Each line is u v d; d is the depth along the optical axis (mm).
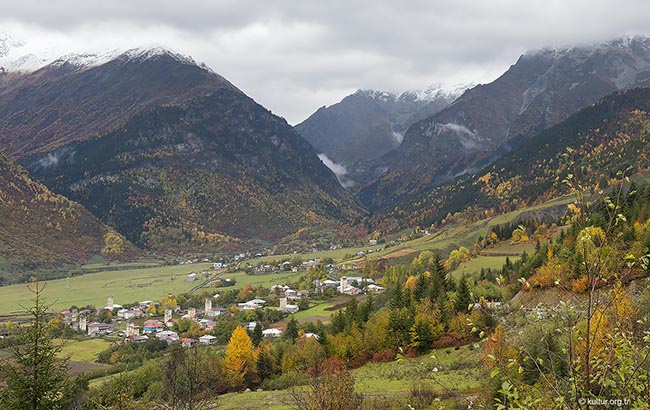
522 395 10672
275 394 74750
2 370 25609
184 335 147625
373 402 51719
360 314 111562
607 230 9914
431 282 119500
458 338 84875
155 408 29469
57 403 26297
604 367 9867
